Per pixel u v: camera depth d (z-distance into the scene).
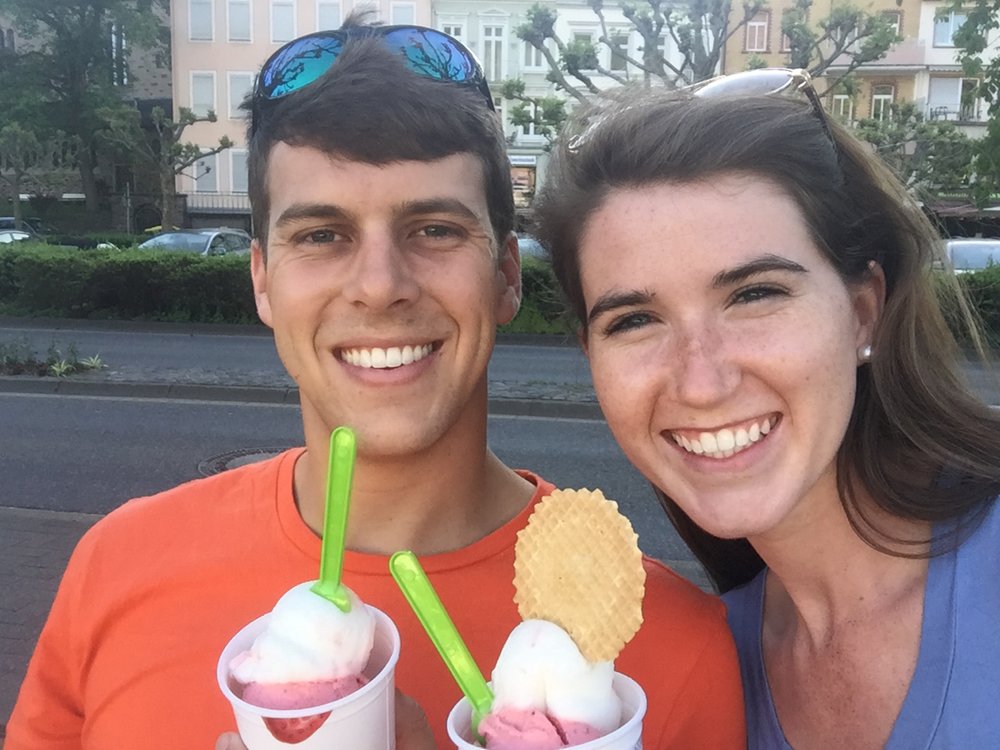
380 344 0.44
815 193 0.43
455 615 0.46
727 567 0.59
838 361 0.42
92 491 1.87
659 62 5.02
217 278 4.59
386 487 0.47
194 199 10.70
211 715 0.44
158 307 4.67
